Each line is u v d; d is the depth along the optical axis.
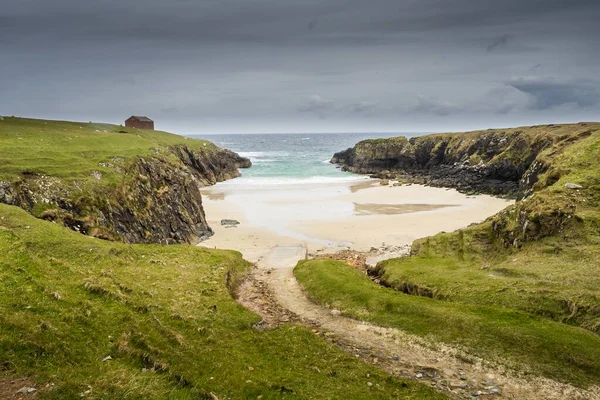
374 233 66.44
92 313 21.44
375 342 25.55
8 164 46.25
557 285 30.81
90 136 77.00
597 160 52.25
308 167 175.00
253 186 120.12
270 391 17.92
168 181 67.19
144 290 27.69
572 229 38.97
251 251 56.53
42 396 14.05
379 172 150.00
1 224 34.00
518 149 113.38
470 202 93.62
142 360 18.30
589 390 19.48
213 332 23.44
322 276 37.72
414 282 36.97
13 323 17.61
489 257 44.28
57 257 31.45
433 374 21.58
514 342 23.09
